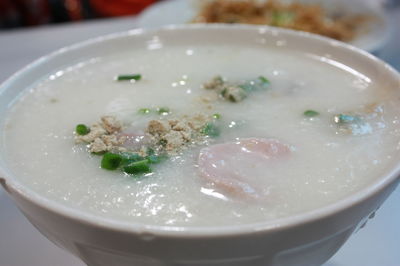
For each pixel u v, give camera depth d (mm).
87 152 185
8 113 211
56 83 240
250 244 122
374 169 169
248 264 132
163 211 151
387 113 202
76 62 256
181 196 158
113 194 161
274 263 135
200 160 173
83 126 197
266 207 152
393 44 404
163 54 272
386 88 217
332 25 401
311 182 163
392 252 203
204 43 280
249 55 268
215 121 205
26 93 228
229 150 179
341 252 204
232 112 213
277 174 168
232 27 276
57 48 404
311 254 141
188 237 119
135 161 175
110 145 186
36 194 137
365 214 139
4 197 244
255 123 204
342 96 222
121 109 218
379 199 139
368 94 220
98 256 140
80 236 132
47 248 214
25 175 172
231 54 271
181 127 194
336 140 189
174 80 244
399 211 223
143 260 131
